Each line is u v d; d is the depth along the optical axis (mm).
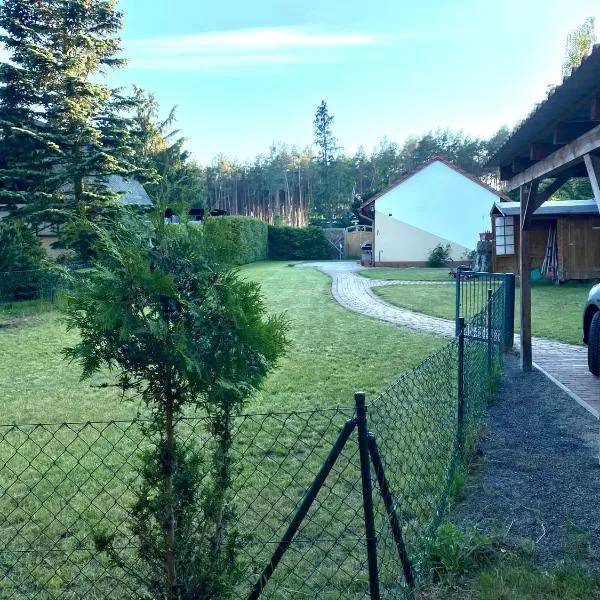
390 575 2826
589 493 3752
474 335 5867
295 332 10438
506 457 4426
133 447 4617
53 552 3191
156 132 39750
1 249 14125
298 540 3139
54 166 17172
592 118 3898
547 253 18594
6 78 15781
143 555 2150
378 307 13891
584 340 7477
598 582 2746
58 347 9281
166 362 2051
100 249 2135
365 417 2250
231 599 2279
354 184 71125
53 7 16906
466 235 29250
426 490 3592
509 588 2699
